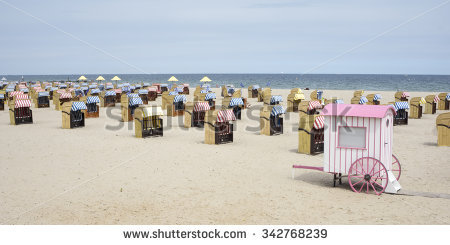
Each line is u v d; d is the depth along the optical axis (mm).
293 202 8727
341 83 107312
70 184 10086
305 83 106688
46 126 20938
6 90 38875
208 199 8914
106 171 11422
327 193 9422
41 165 12172
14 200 8805
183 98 25859
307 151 13953
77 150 14500
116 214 7941
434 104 26906
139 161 12719
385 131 9328
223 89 40656
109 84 48094
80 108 20234
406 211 8117
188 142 16250
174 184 10109
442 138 15305
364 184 9680
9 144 15664
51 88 40500
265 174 11203
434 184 10148
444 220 7578
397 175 11031
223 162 12648
